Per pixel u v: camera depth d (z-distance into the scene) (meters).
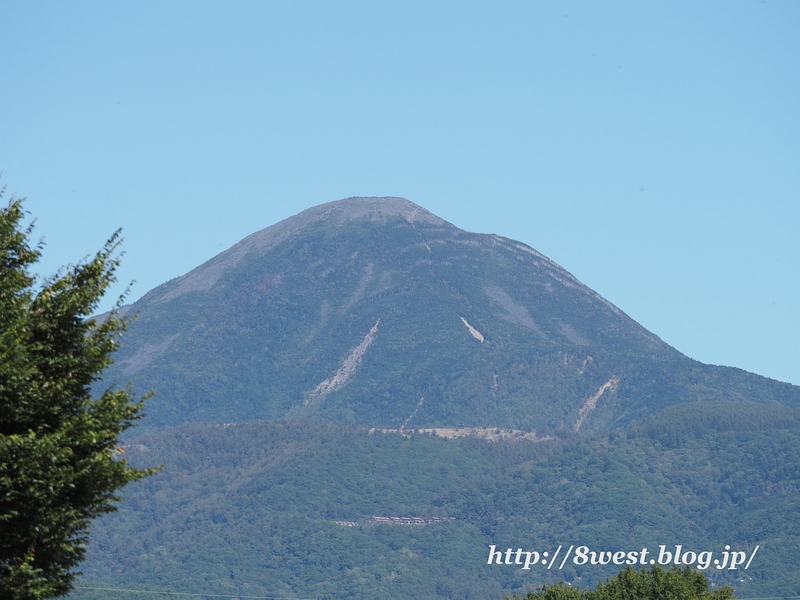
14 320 74.25
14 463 68.88
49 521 71.38
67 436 73.81
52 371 76.50
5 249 77.19
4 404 71.38
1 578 67.75
